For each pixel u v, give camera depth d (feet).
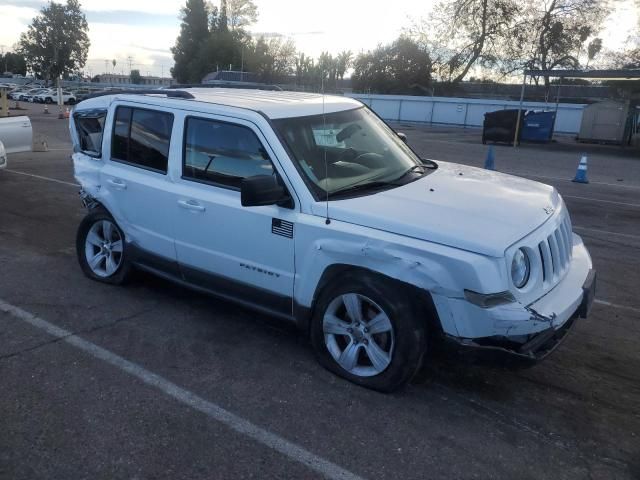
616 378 13.17
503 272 10.54
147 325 15.20
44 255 20.85
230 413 11.31
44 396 11.72
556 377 13.14
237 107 13.91
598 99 141.59
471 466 9.94
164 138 15.23
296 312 13.12
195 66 214.28
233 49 209.56
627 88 97.25
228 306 16.65
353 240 11.67
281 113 13.70
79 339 14.29
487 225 11.30
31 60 341.21
